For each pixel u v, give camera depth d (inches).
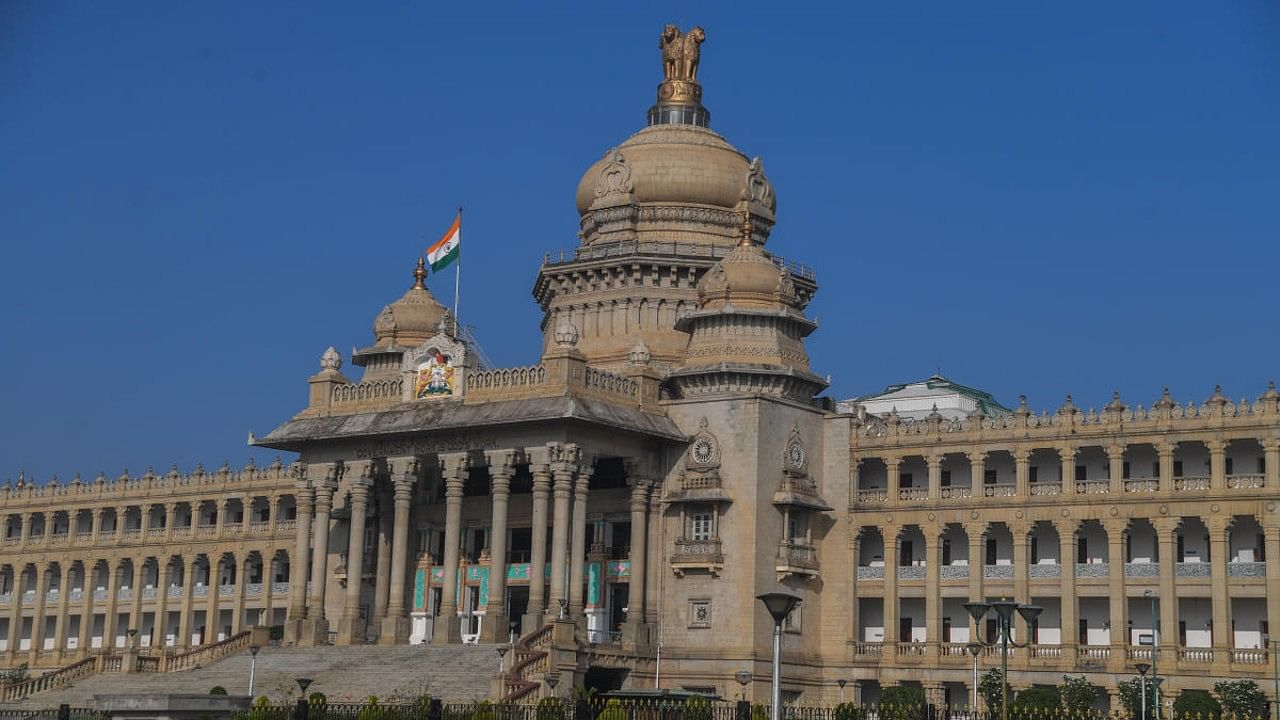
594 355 5565.9
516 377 4926.2
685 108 5915.4
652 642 4977.9
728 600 4923.7
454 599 4884.4
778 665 2741.1
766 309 5177.2
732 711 3735.2
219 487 6545.3
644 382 5088.6
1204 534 4832.7
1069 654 4817.9
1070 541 4872.0
